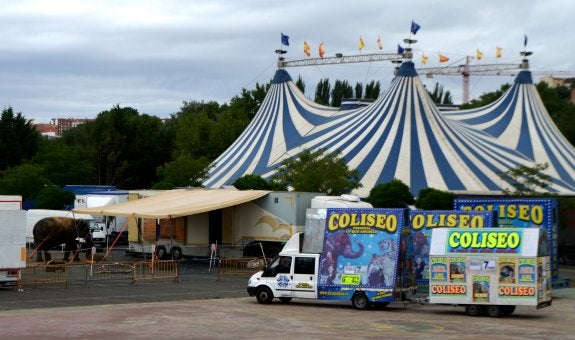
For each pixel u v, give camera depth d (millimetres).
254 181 50719
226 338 17734
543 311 24828
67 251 39375
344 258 25047
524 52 70625
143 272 32969
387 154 52375
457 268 23609
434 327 20391
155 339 17375
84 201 55156
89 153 93312
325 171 48594
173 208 38594
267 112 64875
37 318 20391
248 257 38844
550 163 61656
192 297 26688
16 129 89938
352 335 18500
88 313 21594
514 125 66688
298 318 21734
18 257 27625
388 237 24781
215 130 92875
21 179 68188
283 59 67250
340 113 62750
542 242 23594
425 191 46969
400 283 24875
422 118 55094
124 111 100938
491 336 18797
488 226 26391
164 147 97625
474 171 51594
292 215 38031
